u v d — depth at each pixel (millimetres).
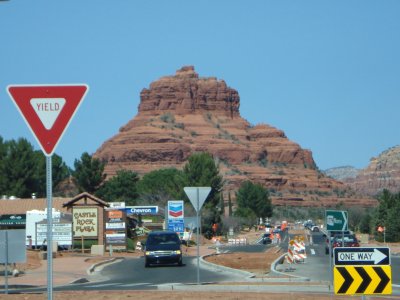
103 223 65688
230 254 58094
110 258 55281
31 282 33188
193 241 94438
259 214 181625
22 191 105812
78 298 22016
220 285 27562
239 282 29875
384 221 103188
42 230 63312
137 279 35000
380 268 12195
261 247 84562
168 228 70625
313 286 26516
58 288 29031
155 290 26047
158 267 44469
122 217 66250
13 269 38594
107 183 140750
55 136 10094
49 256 10070
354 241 52812
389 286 12172
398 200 106750
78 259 52719
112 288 28328
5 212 79000
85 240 66438
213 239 102688
